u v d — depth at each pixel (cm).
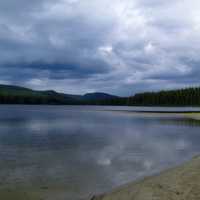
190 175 856
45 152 1413
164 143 1745
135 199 670
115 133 2378
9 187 816
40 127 2962
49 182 869
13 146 1616
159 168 1052
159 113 6331
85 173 986
